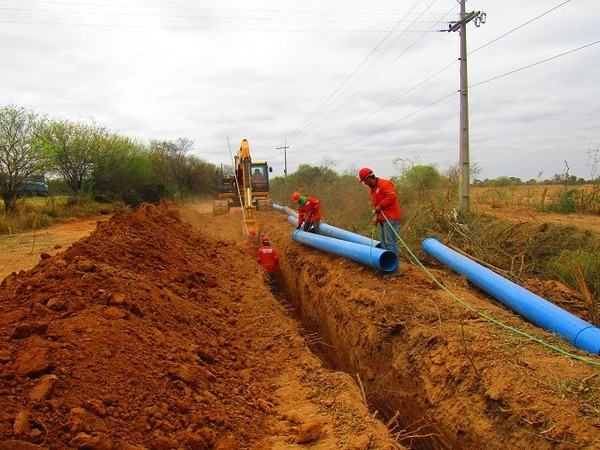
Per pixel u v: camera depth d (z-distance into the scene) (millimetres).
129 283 6684
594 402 4672
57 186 32281
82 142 30672
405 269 10102
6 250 15102
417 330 6984
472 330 6562
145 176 36031
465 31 17375
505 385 5180
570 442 4285
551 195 23531
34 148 24484
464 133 17312
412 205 18453
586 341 5902
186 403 4555
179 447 3932
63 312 5332
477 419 5168
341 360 8938
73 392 4004
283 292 13984
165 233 11117
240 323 7637
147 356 4996
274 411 5109
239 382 5633
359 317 8422
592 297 8227
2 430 3334
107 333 5004
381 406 7074
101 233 9125
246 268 11375
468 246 11758
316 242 12727
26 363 4109
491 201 23844
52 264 6836
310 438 4504
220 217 23719
